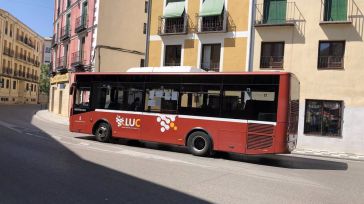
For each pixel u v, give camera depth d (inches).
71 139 647.1
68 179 338.0
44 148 514.3
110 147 573.6
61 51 1617.9
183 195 302.5
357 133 776.3
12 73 2669.8
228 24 920.3
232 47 912.9
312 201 309.0
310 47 822.5
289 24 834.8
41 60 3326.8
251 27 888.3
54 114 1517.0
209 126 542.3
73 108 679.1
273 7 871.7
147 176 368.2
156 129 587.5
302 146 814.5
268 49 874.1
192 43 973.2
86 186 315.9
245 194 318.3
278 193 331.0
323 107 809.5
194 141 553.0
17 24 2704.2
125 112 620.7
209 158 534.3
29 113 1502.2
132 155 501.0
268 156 626.8
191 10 979.3
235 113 525.3
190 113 559.2
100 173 370.0
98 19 1227.2
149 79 600.4
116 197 286.7
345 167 542.3
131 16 1299.2
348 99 786.8
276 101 498.9
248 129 514.3
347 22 788.0
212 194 310.8
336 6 812.0
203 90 551.2
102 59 1235.2
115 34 1264.8
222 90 536.1
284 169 484.4
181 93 569.3
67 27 1523.1
